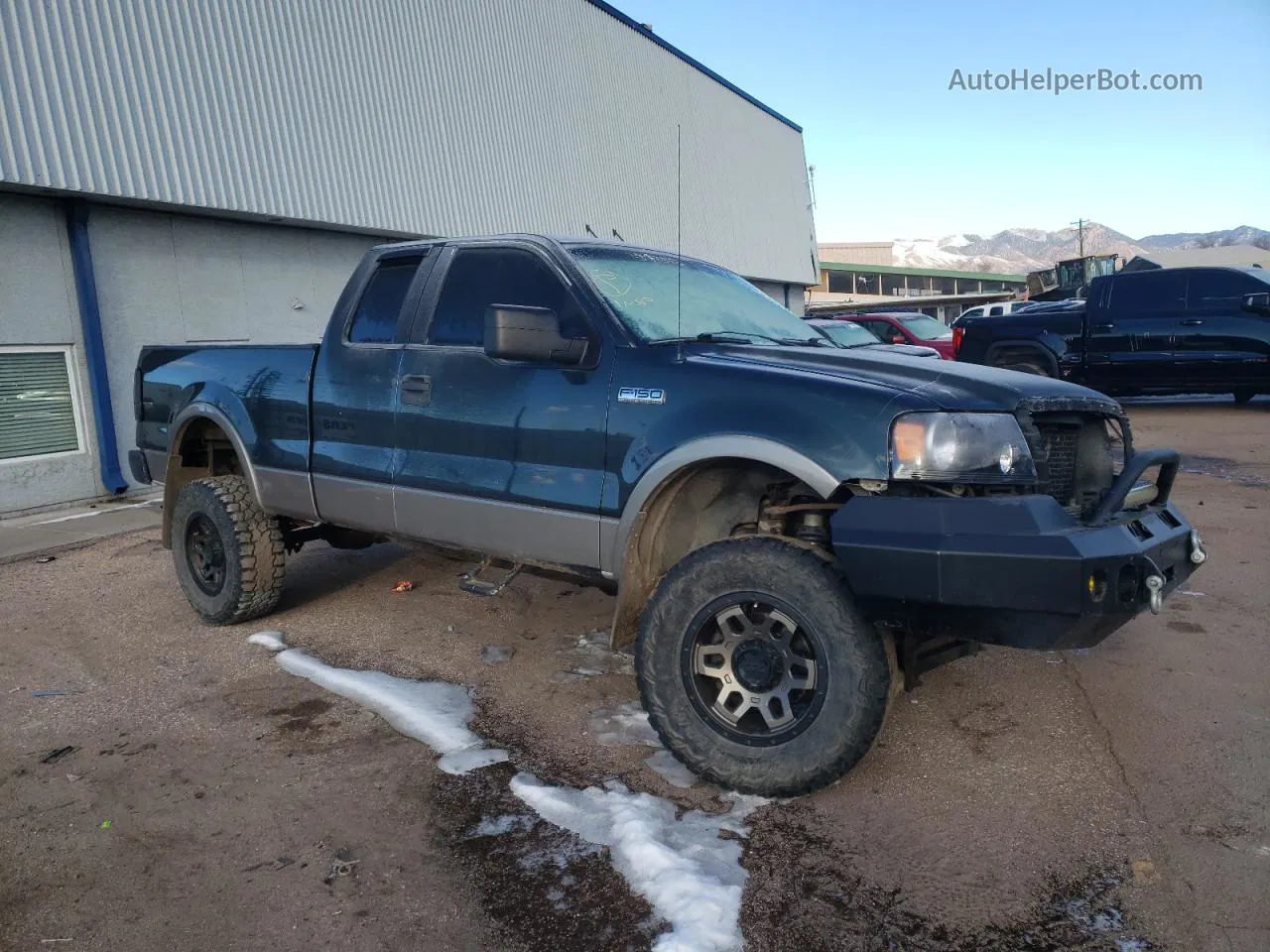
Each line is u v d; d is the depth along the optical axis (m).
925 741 3.40
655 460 3.24
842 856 2.70
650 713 3.18
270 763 3.41
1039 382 3.20
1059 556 2.55
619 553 3.36
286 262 12.05
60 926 2.49
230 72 11.17
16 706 4.03
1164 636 4.43
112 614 5.41
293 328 12.17
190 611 5.39
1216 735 3.37
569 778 3.22
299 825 2.97
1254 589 5.09
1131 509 3.10
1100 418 3.30
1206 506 7.15
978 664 4.12
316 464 4.46
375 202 12.77
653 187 19.77
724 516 3.53
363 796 3.14
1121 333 12.57
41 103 9.09
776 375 3.10
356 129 12.78
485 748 3.48
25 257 9.22
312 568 6.17
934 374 3.08
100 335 9.80
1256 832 2.74
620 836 2.82
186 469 5.40
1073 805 2.93
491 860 2.75
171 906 2.57
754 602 3.00
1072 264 30.70
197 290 10.95
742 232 23.91
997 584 2.62
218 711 3.90
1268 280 11.62
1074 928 2.36
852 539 2.80
